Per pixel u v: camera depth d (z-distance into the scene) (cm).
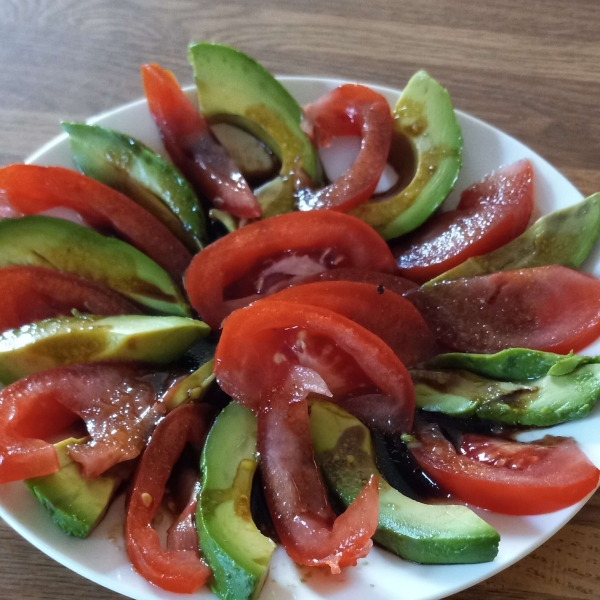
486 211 38
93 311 36
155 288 36
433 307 37
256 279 38
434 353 37
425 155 40
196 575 29
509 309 36
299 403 33
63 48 49
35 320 36
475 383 35
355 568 30
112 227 38
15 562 32
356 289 35
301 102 41
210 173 39
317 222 36
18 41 49
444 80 48
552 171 39
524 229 39
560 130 46
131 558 29
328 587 29
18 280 34
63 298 35
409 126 40
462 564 29
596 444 32
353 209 39
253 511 32
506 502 31
